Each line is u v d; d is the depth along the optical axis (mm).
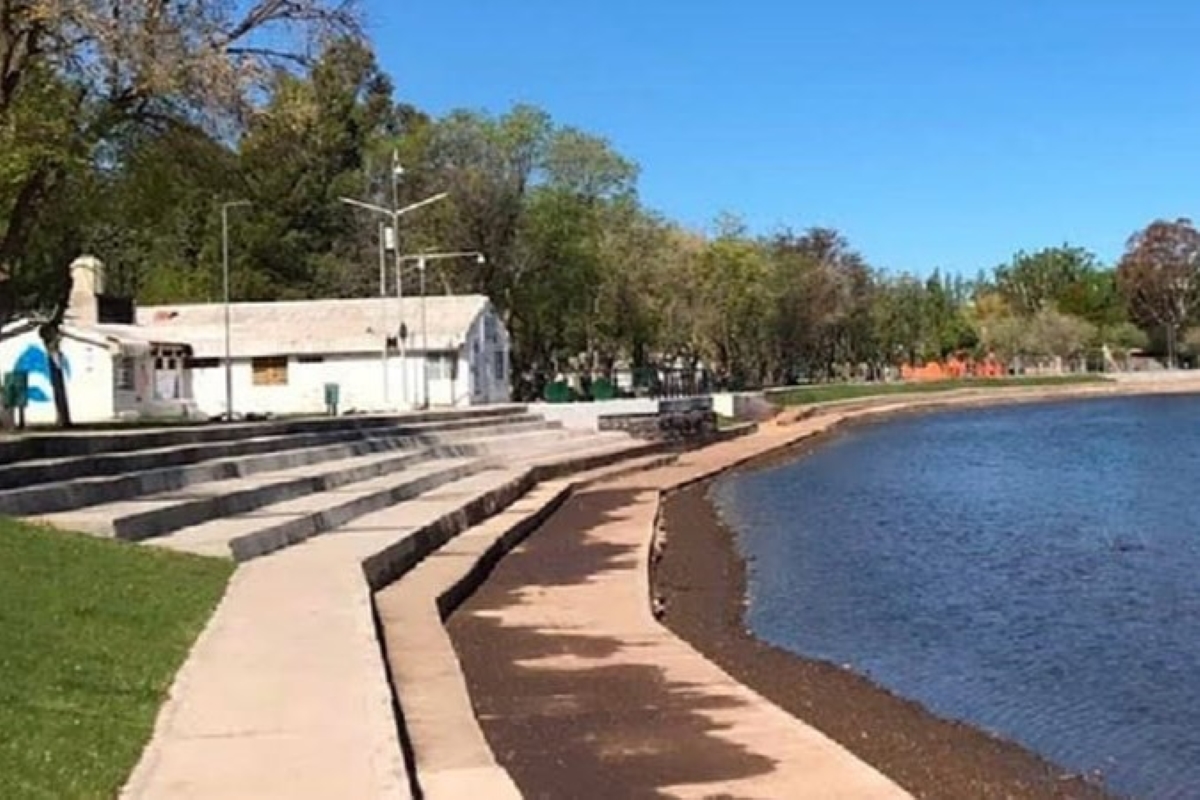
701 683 15266
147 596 14781
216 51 27891
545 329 81562
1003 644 19719
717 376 104438
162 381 62938
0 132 27094
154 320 69438
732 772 11586
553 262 77688
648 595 22047
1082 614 21922
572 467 45844
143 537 19219
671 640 18000
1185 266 153750
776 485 48406
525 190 77625
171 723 10281
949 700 16312
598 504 38406
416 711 12625
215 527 20547
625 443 57562
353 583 16750
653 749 12414
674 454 60062
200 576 16672
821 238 117438
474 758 11094
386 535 22094
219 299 89812
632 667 16219
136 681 11297
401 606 18172
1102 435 73625
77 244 39688
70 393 54812
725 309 96812
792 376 119500
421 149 79125
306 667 12125
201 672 11945
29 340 54125
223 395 66188
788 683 17188
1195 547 29875
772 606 23344
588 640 18000
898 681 17391
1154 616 21562
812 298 110375
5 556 15266
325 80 37531
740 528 35625
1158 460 56000
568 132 78875
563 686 15234
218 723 10273
